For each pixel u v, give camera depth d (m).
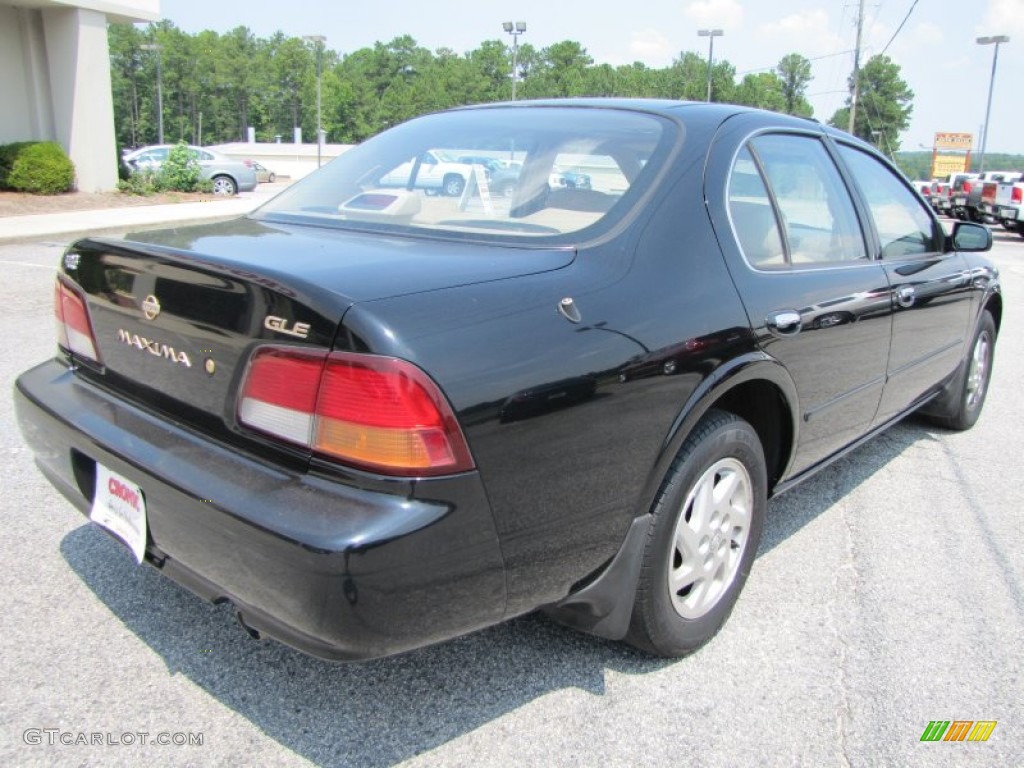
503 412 1.88
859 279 3.22
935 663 2.65
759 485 2.75
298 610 1.78
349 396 1.77
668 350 2.24
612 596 2.28
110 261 2.30
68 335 2.58
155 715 2.27
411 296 1.88
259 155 45.91
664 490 2.35
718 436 2.48
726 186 2.66
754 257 2.70
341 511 1.76
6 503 3.46
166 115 111.50
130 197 19.08
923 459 4.54
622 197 2.46
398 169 2.88
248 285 1.92
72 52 18.12
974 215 23.98
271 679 2.43
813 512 3.80
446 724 2.29
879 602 3.01
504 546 1.93
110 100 18.95
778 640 2.75
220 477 1.93
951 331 4.24
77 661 2.47
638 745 2.23
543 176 2.61
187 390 2.10
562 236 2.34
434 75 108.62
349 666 2.51
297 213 2.80
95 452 2.24
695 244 2.46
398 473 1.76
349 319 1.78
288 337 1.85
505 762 2.15
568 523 2.06
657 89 101.31
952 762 2.22
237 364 1.96
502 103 3.31
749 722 2.34
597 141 2.71
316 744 2.19
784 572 3.22
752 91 101.19
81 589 2.84
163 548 2.08
